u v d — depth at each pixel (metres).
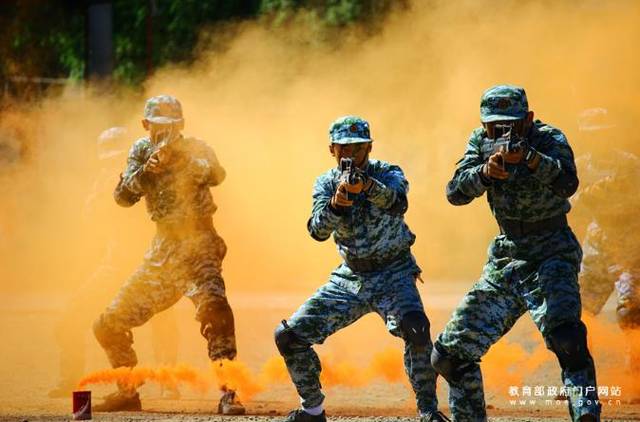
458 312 17.92
